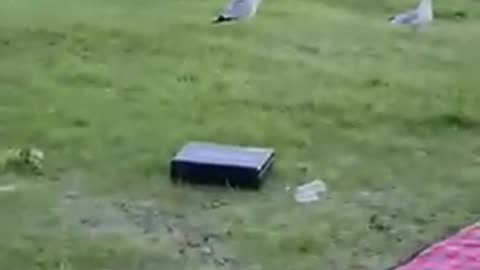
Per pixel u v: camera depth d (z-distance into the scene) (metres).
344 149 13.12
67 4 21.97
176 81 16.27
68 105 14.88
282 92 15.73
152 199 11.44
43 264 9.86
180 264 9.92
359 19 21.16
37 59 17.48
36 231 10.59
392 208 11.28
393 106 14.94
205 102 15.10
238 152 12.17
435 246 10.14
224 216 11.00
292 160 12.65
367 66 17.48
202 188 11.70
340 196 11.59
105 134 13.57
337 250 10.24
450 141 13.52
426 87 16.08
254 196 11.52
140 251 10.16
